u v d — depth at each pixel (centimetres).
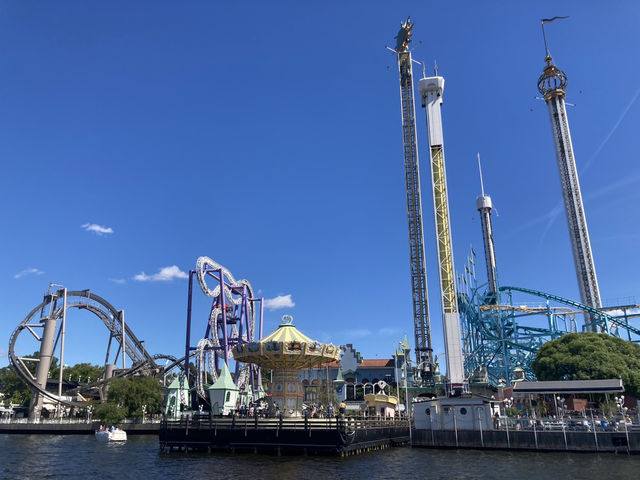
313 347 5775
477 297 11075
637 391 6950
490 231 17362
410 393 9900
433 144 11419
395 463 4762
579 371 7200
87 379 15462
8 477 4166
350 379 13012
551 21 15062
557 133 14375
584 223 13500
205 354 9506
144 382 11319
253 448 5456
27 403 14188
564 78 14638
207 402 9175
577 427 5675
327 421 5247
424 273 11900
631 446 5312
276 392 6019
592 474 4044
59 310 12200
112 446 7138
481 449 5956
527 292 10875
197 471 4281
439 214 10925
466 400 6284
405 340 12912
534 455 5366
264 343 5747
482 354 11044
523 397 7688
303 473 4109
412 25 13475
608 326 10331
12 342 11269
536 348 10662
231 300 10394
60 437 9169
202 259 9512
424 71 12900
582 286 13075
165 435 5897
